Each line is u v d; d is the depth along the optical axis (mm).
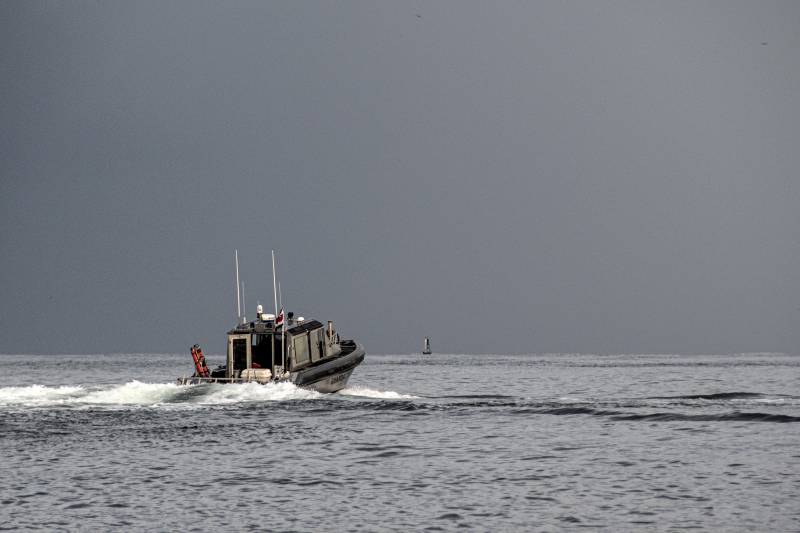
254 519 106875
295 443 155875
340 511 110250
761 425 177250
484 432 168625
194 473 131375
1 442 155750
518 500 115438
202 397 198750
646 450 149500
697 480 126375
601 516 108000
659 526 103812
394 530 102562
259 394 198000
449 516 108188
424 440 159500
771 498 115688
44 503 113688
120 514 108875
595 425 178625
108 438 159875
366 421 181250
